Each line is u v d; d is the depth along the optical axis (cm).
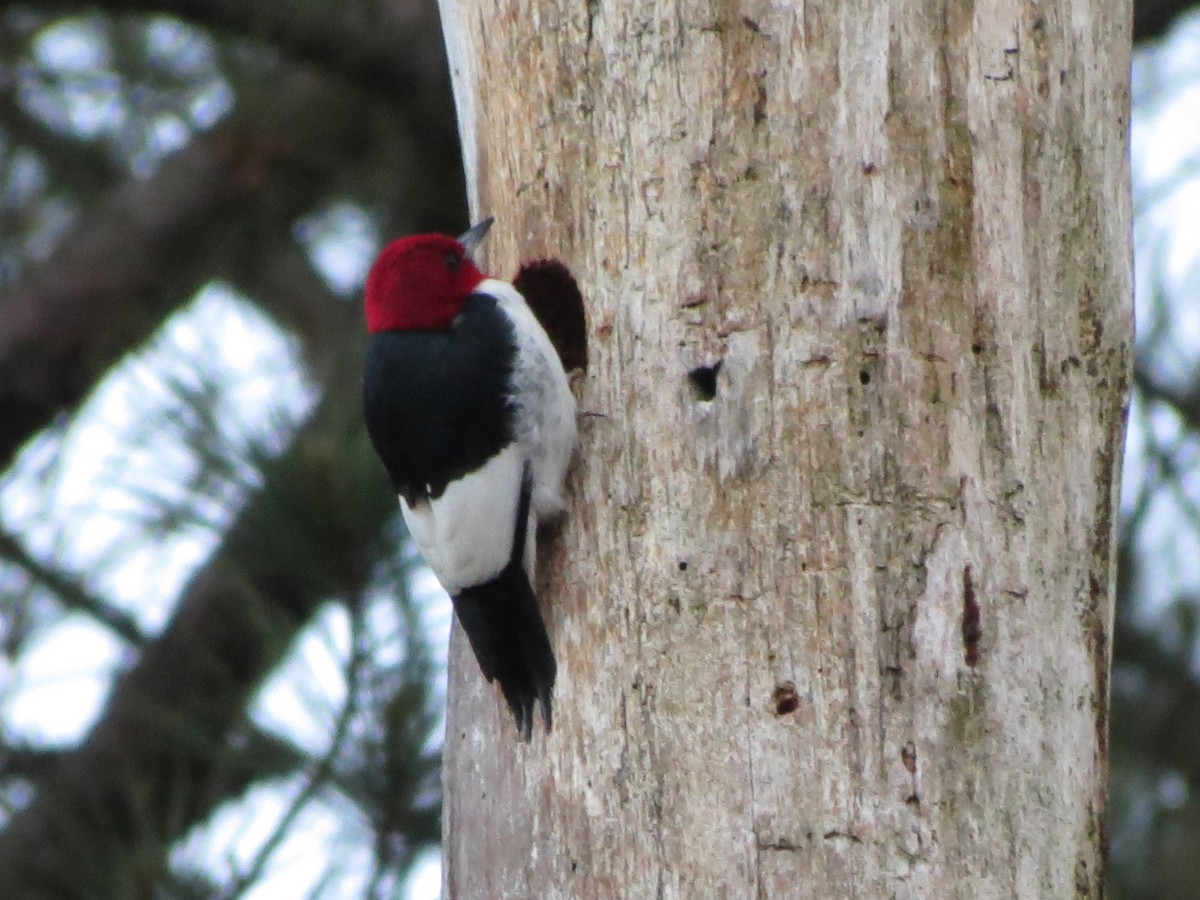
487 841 927
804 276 892
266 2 1473
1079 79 920
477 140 993
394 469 935
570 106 939
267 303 1634
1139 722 1530
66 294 1565
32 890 1245
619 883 877
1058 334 902
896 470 874
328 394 1140
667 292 909
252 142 1568
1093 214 919
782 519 880
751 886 855
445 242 965
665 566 894
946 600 866
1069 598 891
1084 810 885
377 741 1040
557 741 900
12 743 1392
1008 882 854
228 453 1073
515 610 904
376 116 1558
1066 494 896
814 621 870
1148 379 1515
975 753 859
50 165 1711
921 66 896
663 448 902
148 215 1580
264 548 1067
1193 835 1488
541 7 946
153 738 1272
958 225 892
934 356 883
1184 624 1523
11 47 1648
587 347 930
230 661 1299
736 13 908
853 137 895
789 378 888
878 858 848
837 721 860
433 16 1499
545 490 914
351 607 1053
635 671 891
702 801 869
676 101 915
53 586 1397
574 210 938
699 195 909
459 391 913
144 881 1044
